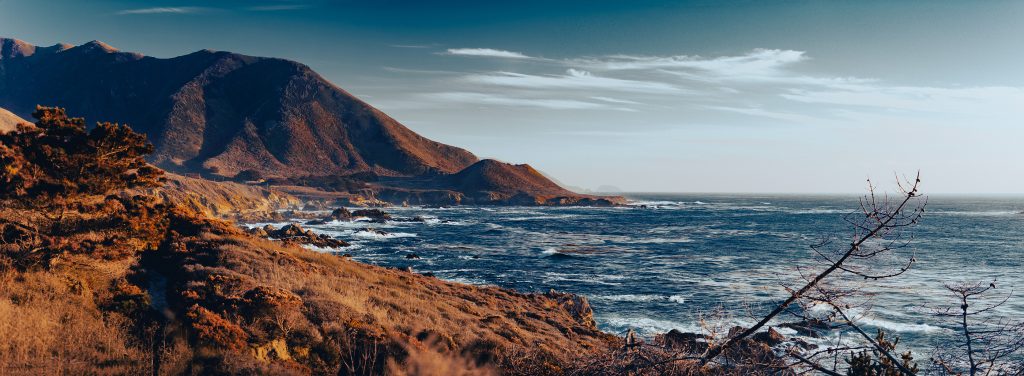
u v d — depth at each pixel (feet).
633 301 128.47
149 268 65.62
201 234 86.53
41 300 43.88
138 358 36.99
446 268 184.03
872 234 14.89
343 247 245.65
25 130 69.05
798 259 203.62
